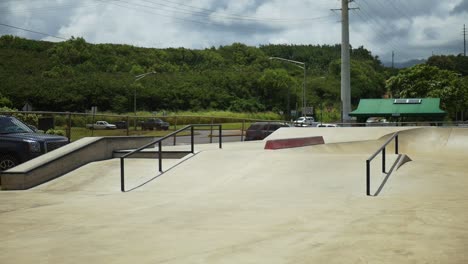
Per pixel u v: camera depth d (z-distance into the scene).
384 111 56.16
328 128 27.95
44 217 9.45
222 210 9.72
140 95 97.69
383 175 13.16
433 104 55.59
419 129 28.86
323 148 21.47
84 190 13.48
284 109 115.00
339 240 6.88
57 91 93.25
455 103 75.94
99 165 16.09
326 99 127.56
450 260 5.71
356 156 15.60
